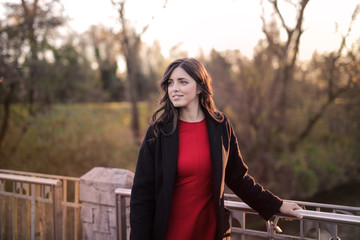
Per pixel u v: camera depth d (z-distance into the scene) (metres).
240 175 1.39
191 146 1.29
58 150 10.49
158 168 1.25
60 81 12.10
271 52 10.50
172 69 1.28
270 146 10.48
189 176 1.28
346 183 9.98
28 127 10.57
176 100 1.26
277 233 1.51
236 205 1.45
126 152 11.61
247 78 10.73
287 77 10.45
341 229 3.34
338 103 10.56
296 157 10.15
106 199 2.02
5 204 2.44
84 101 13.95
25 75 10.55
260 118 10.57
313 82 10.71
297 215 1.28
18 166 9.84
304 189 9.34
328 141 10.95
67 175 9.80
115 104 16.14
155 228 1.25
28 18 10.26
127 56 14.62
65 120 11.69
